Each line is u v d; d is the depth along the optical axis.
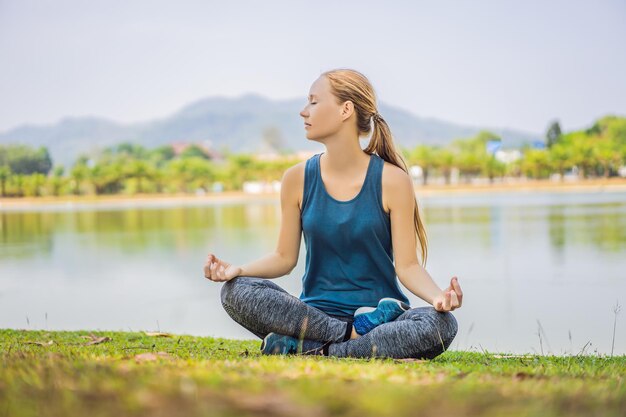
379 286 4.00
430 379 2.41
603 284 8.79
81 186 67.75
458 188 59.91
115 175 68.25
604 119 76.62
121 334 5.28
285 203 4.18
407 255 3.99
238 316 3.71
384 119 4.20
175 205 42.41
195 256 13.23
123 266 11.84
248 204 41.34
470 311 7.36
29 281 10.22
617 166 67.38
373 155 4.14
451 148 86.44
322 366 2.67
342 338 3.71
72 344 4.53
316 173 4.10
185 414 1.72
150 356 3.03
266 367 2.62
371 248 3.98
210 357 3.38
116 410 1.76
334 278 4.01
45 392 1.97
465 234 16.02
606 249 12.41
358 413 1.78
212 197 60.72
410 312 3.66
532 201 32.12
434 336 3.54
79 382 2.08
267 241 16.20
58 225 23.56
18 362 2.52
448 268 10.73
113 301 8.48
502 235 15.50
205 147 117.81
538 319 6.83
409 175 4.13
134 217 28.31
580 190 49.03
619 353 5.32
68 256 13.47
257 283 3.72
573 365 3.40
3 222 25.94
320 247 4.03
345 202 4.00
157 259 12.81
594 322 6.65
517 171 69.62
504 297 8.10
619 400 2.03
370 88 4.14
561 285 8.80
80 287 9.59
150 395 1.86
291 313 3.65
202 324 7.04
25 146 93.12
